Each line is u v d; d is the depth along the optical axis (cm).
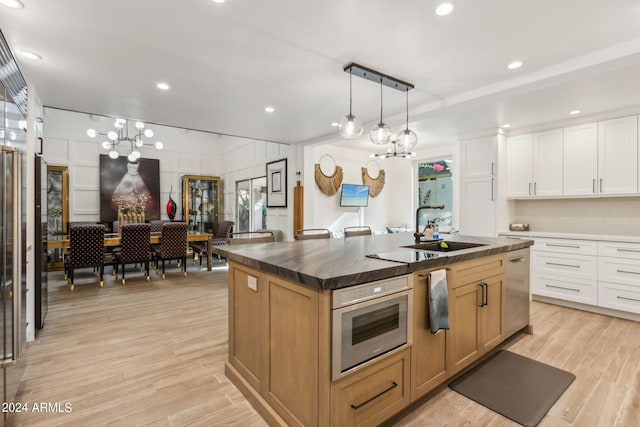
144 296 421
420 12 197
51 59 253
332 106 374
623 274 341
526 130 439
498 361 245
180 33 220
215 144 857
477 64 269
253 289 193
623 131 359
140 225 494
